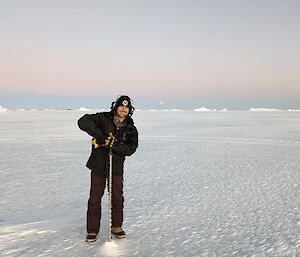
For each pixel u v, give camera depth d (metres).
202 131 24.03
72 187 6.18
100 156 3.30
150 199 5.25
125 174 7.56
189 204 4.94
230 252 3.17
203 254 3.12
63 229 3.77
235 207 4.77
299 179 6.88
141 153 11.64
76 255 3.06
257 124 36.38
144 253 3.12
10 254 3.10
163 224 3.99
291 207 4.77
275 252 3.17
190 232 3.72
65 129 25.89
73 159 10.09
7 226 3.88
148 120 49.97
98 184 3.34
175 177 7.18
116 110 3.23
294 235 3.62
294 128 27.88
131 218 4.22
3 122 40.19
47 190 5.93
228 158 10.32
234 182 6.61
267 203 5.00
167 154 11.36
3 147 13.55
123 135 3.27
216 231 3.76
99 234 3.57
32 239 3.47
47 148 13.17
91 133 3.15
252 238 3.54
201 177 7.18
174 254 3.11
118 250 3.17
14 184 6.46
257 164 9.03
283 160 9.80
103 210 4.56
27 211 4.61
